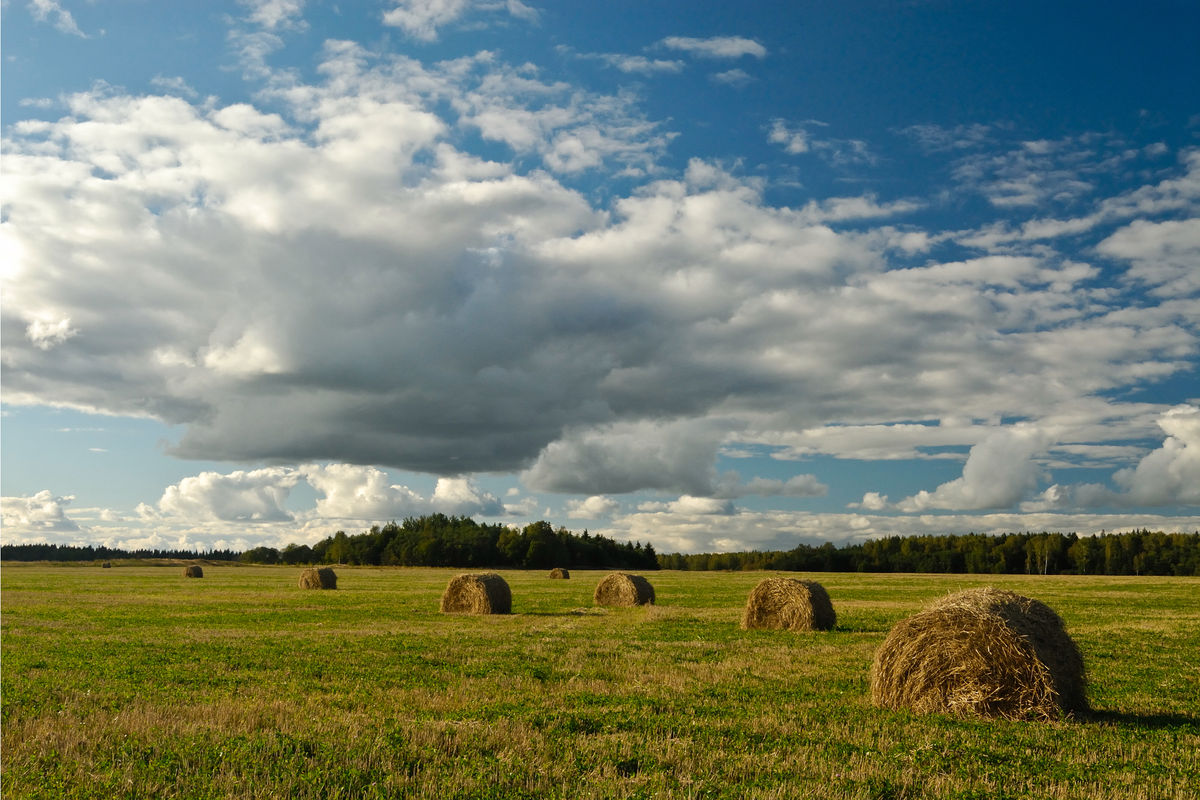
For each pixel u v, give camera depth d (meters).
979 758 11.78
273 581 78.75
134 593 56.03
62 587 64.25
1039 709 14.80
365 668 19.69
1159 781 10.77
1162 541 160.12
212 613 38.28
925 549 177.50
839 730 13.45
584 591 60.41
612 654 22.78
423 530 183.88
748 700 16.05
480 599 38.69
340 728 12.73
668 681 18.08
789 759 11.37
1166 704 16.56
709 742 12.27
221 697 15.80
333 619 35.25
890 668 15.75
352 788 9.82
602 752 11.49
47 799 9.41
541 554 161.25
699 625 32.75
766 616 31.45
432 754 11.21
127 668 19.66
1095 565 156.38
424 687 17.00
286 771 10.24
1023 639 15.04
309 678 18.25
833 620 31.45
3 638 26.81
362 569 138.00
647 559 192.62
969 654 15.20
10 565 148.25
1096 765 11.59
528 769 10.59
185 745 11.43
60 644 24.89
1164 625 33.84
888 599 51.47
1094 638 28.50
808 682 18.41
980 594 16.42
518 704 15.14
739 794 9.70
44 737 11.97
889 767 11.11
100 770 10.48
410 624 32.66
